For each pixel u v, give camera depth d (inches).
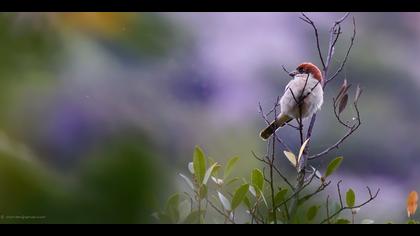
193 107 575.2
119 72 237.9
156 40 276.5
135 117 190.7
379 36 872.3
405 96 849.5
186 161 314.7
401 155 775.1
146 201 156.7
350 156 748.0
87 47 233.9
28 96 196.9
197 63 660.7
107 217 154.2
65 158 165.8
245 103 663.1
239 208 238.4
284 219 219.1
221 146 446.6
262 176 219.9
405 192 715.4
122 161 159.6
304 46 808.9
